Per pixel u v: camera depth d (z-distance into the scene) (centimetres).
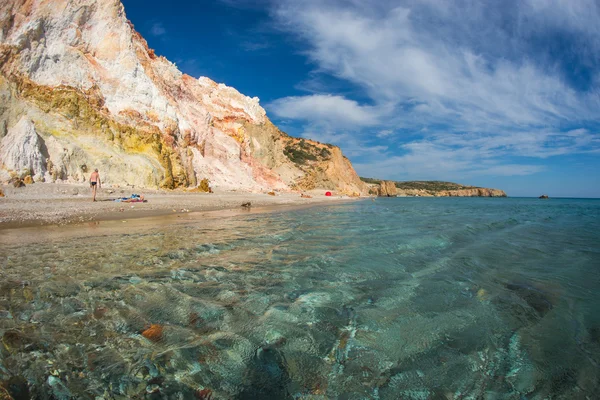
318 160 7650
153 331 331
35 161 1747
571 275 602
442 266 638
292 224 1234
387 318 388
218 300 420
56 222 961
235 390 250
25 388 235
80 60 2367
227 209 1780
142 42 3697
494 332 361
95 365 270
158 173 2400
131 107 2619
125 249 656
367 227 1218
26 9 2203
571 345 337
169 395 240
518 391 261
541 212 2823
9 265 513
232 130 4741
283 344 319
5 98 1848
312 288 482
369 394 251
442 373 282
